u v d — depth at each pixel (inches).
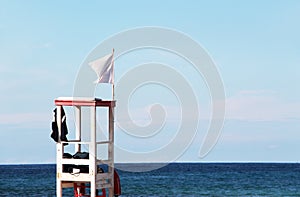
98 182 1002.7
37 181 3508.9
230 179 3818.9
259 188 3191.4
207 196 2785.4
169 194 2829.7
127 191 2952.8
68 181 1016.2
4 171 5374.0
